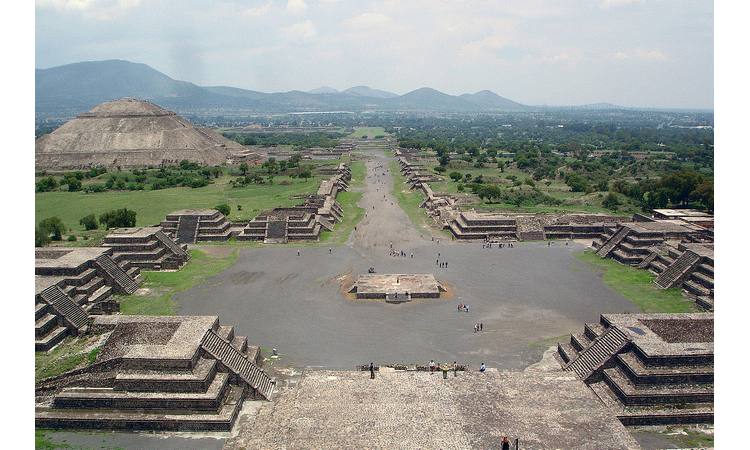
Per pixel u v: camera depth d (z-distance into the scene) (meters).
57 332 72.69
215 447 54.53
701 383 59.91
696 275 98.12
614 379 61.78
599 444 49.53
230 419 57.25
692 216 143.62
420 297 95.94
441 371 66.06
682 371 59.78
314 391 59.19
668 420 57.44
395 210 177.25
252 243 135.38
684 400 58.78
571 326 83.12
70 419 57.41
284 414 54.75
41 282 80.56
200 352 63.47
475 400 57.09
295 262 118.50
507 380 61.34
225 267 114.88
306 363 71.56
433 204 173.75
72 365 64.62
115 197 197.00
